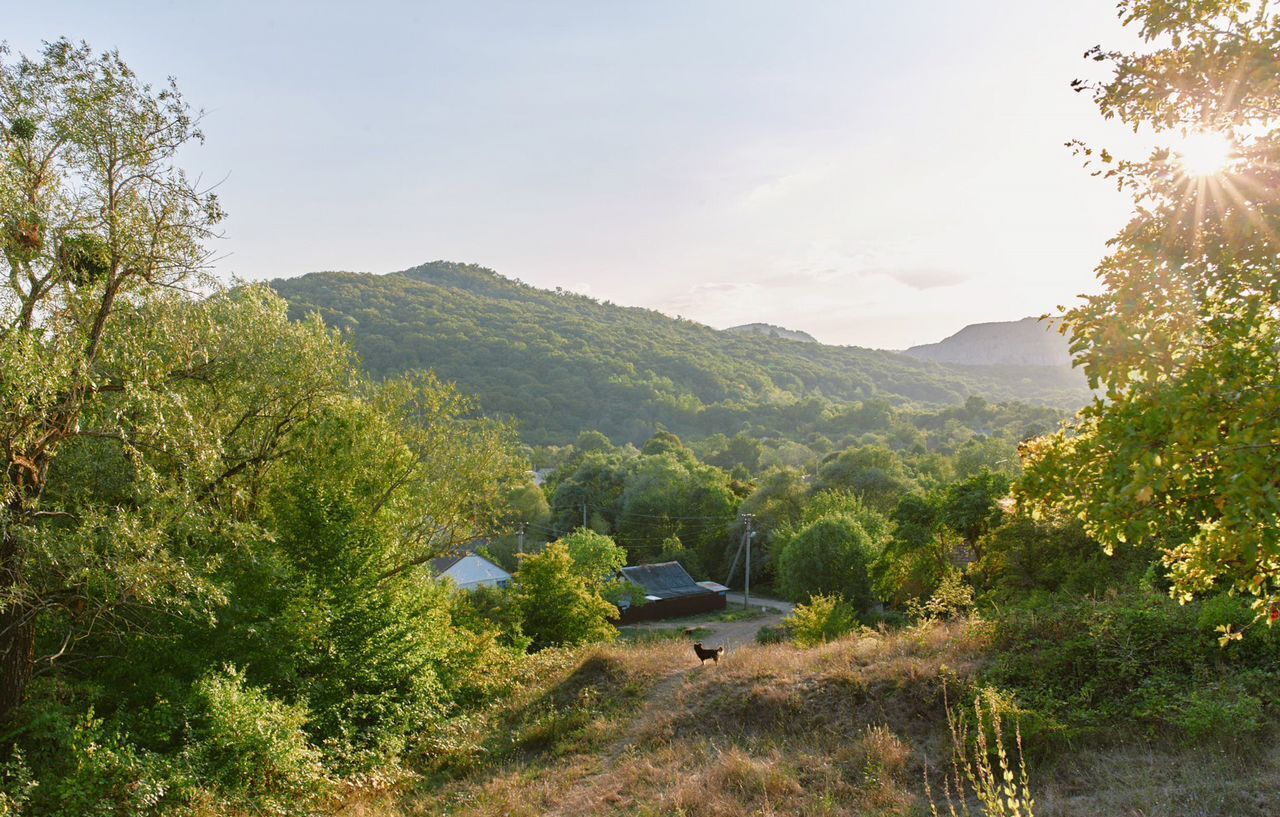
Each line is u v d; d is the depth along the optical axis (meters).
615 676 16.22
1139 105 4.95
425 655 16.92
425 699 16.52
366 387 21.41
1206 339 4.43
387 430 20.86
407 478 20.39
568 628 30.05
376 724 15.23
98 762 10.17
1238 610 9.83
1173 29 4.79
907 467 81.00
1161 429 3.98
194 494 13.63
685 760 11.16
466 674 19.20
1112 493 4.16
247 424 16.73
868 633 16.81
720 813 8.87
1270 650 9.41
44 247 11.94
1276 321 4.27
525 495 67.56
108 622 12.75
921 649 13.00
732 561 63.69
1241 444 3.69
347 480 18.62
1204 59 4.45
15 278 11.59
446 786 12.51
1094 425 4.82
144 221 12.92
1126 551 16.30
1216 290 4.41
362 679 15.30
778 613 52.31
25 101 12.08
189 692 12.71
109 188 12.88
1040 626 11.65
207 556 13.82
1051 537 18.09
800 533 45.66
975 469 71.75
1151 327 4.33
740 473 98.94
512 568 61.22
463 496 22.52
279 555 15.57
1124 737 8.91
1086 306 4.66
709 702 13.14
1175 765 8.00
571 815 9.82
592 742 13.01
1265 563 4.60
